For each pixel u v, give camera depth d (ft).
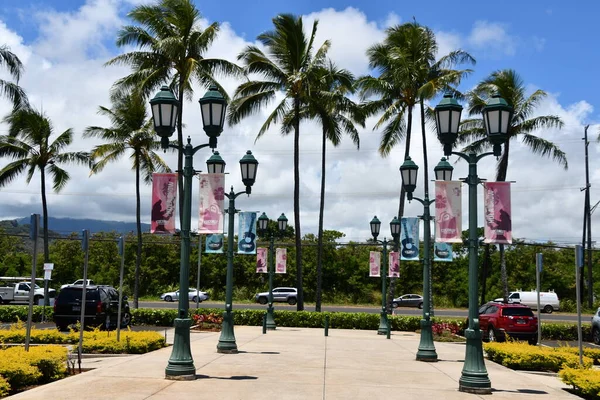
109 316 76.89
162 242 190.29
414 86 104.37
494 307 76.18
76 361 44.27
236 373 38.60
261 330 84.43
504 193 36.22
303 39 102.42
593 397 35.45
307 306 167.84
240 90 104.22
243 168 53.88
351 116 109.70
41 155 113.80
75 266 194.49
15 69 76.95
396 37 105.09
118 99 106.42
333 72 104.01
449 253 66.80
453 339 77.77
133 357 46.34
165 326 88.07
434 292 185.68
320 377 37.88
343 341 67.62
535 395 33.91
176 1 94.12
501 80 104.22
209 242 72.18
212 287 190.90
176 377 34.81
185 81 92.99
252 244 69.21
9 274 187.73
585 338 85.56
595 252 191.52
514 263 184.44
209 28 94.73
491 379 40.22
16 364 31.50
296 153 103.96
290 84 102.78
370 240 172.86
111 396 28.96
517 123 106.52
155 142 112.57
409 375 40.47
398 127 109.19
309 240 196.34
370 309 160.97
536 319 73.46
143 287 189.26
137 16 94.07
